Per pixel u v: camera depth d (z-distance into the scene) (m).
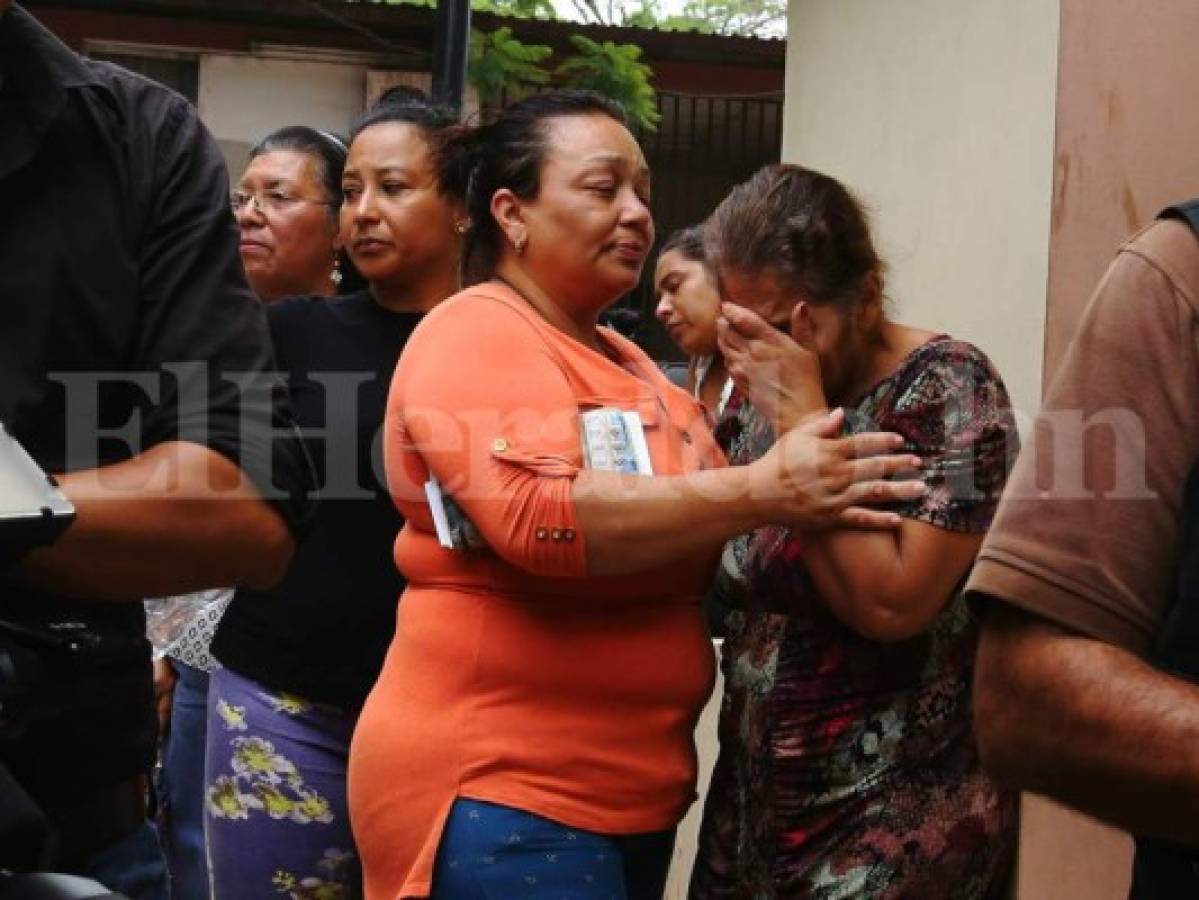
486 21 8.91
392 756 2.42
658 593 2.46
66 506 1.45
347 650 3.07
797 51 4.65
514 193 2.54
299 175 3.89
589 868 2.37
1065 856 2.87
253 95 9.32
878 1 4.07
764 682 2.64
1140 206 2.89
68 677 1.82
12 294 1.75
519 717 2.38
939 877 2.52
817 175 2.56
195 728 3.87
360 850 2.52
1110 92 2.99
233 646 3.13
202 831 3.88
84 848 1.91
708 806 2.83
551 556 2.29
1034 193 3.24
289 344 3.20
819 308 2.48
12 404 1.73
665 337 7.01
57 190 1.78
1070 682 1.48
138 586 1.72
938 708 2.52
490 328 2.41
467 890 2.35
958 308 3.55
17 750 1.81
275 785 3.08
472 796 2.36
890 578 2.37
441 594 2.44
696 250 3.74
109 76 1.85
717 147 9.16
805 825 2.57
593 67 8.64
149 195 1.82
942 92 3.68
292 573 3.08
